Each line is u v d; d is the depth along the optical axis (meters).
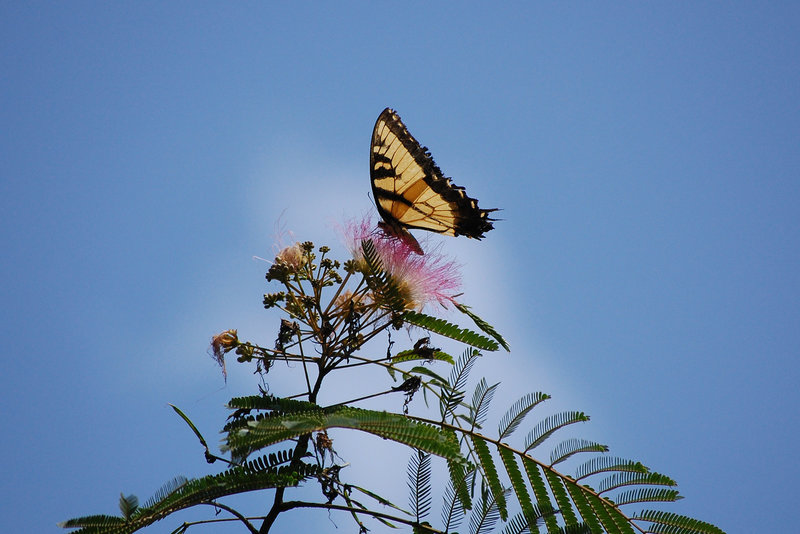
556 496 5.20
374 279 5.52
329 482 4.87
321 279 5.86
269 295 5.80
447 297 6.05
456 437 5.27
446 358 6.14
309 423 4.26
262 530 4.87
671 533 5.06
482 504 4.72
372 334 5.73
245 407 4.82
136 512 4.29
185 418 4.80
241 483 4.62
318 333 5.70
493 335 5.83
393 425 4.50
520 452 5.30
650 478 5.18
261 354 5.66
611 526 5.13
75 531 4.27
